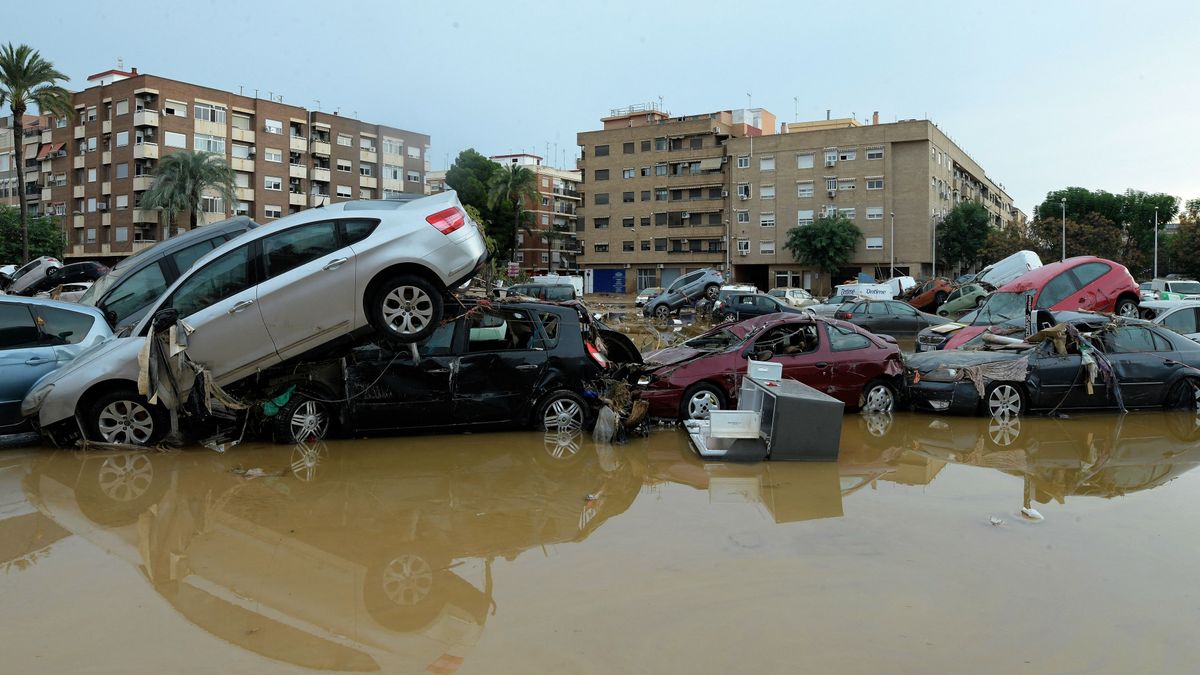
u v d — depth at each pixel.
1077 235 60.59
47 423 7.62
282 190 66.25
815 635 3.70
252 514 5.70
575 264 99.88
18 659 3.44
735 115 77.44
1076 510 5.89
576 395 8.76
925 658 3.48
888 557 4.81
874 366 10.04
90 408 7.73
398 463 7.34
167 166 55.00
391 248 7.52
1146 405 10.38
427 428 8.40
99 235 63.22
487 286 9.20
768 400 7.82
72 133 64.19
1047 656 3.51
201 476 6.82
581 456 7.70
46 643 3.61
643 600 4.12
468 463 7.36
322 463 7.32
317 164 68.12
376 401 8.07
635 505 6.00
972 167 80.00
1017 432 9.05
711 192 72.81
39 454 7.65
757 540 5.13
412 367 8.15
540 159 103.50
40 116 69.00
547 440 8.41
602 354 9.28
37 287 25.70
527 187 75.25
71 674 3.30
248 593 4.23
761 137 69.06
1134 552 4.93
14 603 4.08
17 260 54.53
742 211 70.31
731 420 7.73
